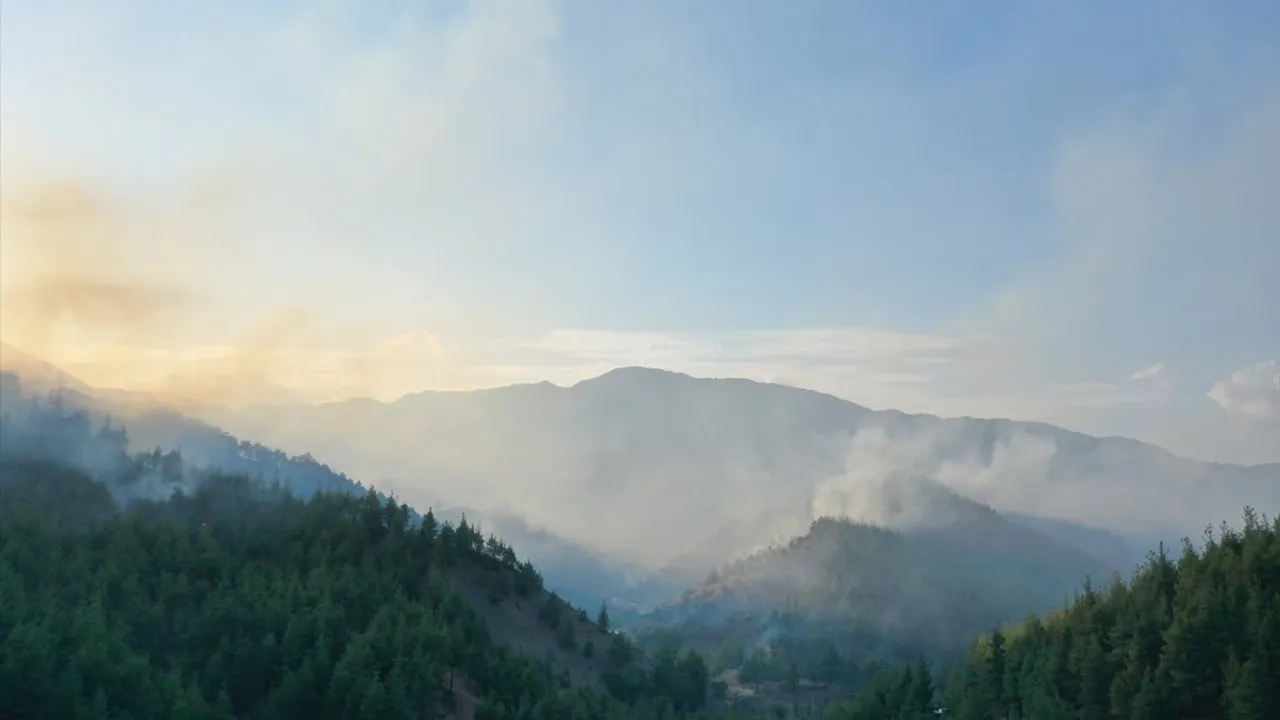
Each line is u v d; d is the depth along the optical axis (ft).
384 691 360.89
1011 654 398.42
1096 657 347.56
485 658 483.92
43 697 293.64
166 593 440.45
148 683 319.27
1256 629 316.19
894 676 440.04
